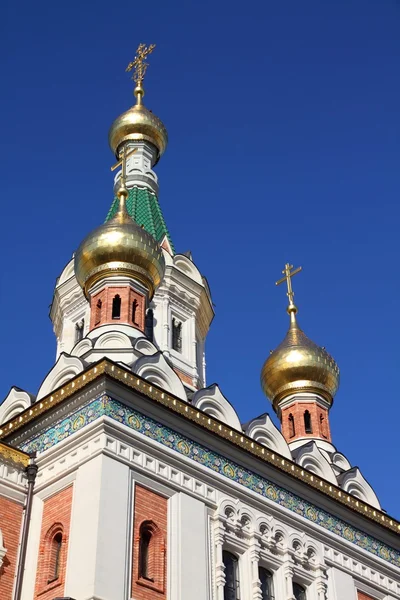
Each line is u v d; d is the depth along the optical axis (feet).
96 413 81.10
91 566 71.72
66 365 92.58
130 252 107.45
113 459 78.69
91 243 108.37
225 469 88.84
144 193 145.07
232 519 86.43
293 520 92.79
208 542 82.84
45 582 76.48
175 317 128.06
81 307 129.80
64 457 82.07
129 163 152.76
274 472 93.40
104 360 82.53
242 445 90.48
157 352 94.02
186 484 84.23
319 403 125.18
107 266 107.24
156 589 75.66
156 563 77.41
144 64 168.14
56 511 79.77
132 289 106.83
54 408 85.25
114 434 80.07
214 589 80.59
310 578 91.50
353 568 97.66
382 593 100.17
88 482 77.36
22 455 84.38
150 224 136.67
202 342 133.49
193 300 131.23
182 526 81.10
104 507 75.25
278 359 126.31
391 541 104.58
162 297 126.93
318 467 103.55
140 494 79.56
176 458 84.23
